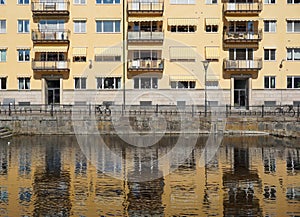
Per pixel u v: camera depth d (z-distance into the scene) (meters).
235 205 15.29
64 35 54.00
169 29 54.41
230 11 53.94
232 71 54.41
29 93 54.88
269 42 54.81
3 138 37.44
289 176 20.12
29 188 17.91
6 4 54.59
